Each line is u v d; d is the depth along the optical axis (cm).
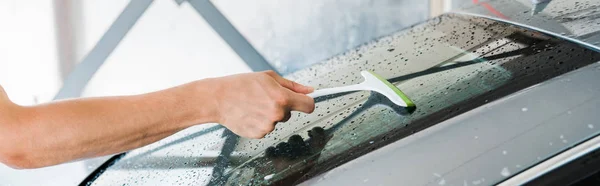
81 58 230
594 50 83
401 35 129
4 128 76
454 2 222
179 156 103
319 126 91
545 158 66
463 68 95
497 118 74
